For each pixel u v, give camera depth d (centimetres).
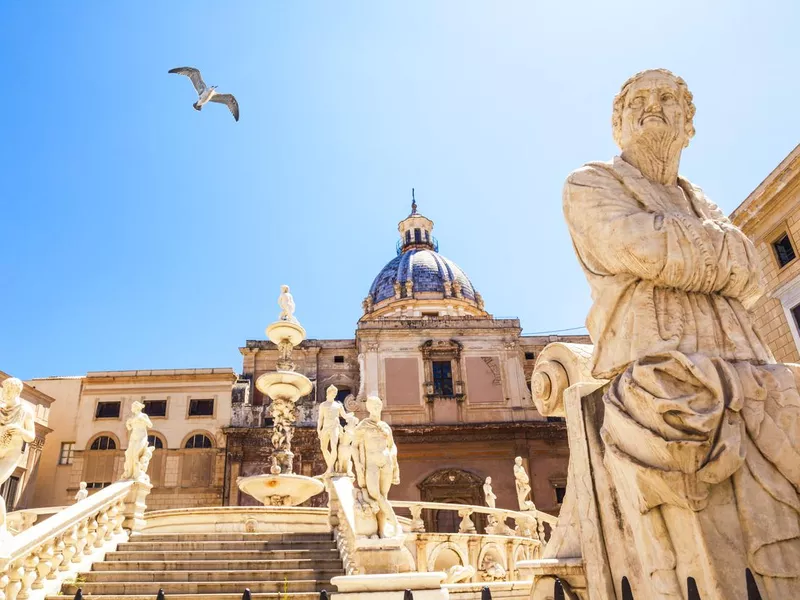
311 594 829
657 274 296
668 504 257
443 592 404
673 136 330
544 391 376
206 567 963
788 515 250
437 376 3938
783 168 1977
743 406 263
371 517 948
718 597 235
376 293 5438
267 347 4106
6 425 777
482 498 3553
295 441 3566
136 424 1190
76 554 937
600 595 291
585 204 329
